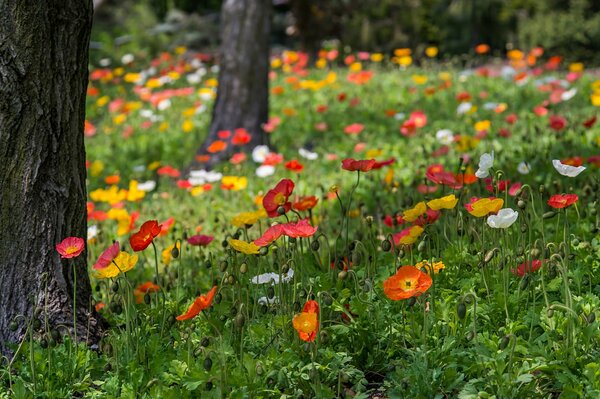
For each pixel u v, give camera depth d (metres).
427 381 3.85
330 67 19.19
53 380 4.15
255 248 4.16
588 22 18.75
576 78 12.53
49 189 4.67
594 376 3.63
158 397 3.89
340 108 13.07
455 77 15.48
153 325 4.66
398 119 11.84
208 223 7.91
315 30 20.86
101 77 16.55
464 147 8.54
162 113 14.55
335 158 9.73
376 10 21.94
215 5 27.58
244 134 8.59
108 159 11.93
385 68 17.84
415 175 8.30
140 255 7.07
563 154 8.51
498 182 4.77
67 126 4.73
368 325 4.31
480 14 21.19
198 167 10.73
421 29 21.44
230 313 4.45
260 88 11.03
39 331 4.56
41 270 4.64
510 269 4.69
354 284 4.79
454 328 4.16
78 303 4.77
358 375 4.04
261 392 3.84
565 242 4.34
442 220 6.07
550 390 3.83
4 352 4.57
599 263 4.73
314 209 7.71
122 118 12.14
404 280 3.81
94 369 4.27
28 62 4.55
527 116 10.88
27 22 4.52
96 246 7.17
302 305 4.43
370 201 7.74
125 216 6.79
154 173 10.98
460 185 5.21
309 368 3.91
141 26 25.42
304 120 12.77
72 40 4.71
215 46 24.61
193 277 5.80
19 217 4.61
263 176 9.11
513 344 3.69
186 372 3.93
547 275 4.55
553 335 4.03
